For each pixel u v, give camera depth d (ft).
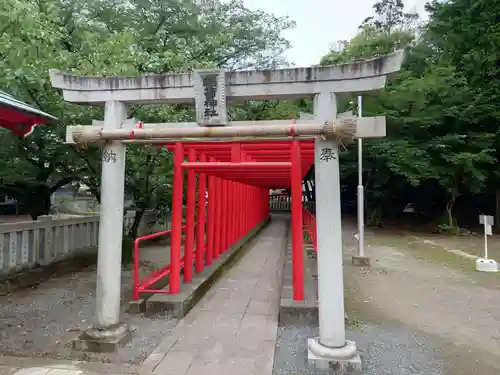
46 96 21.54
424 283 25.18
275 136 12.97
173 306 17.66
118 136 13.65
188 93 13.87
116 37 24.06
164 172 28.02
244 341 14.78
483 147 48.21
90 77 14.35
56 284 23.71
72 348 13.78
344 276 27.25
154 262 30.94
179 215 18.98
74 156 26.14
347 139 12.41
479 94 49.06
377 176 55.42
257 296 21.33
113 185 14.08
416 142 50.80
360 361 12.28
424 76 50.72
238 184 36.70
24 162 27.96
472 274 27.86
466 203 62.85
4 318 17.40
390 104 50.08
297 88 13.17
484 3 51.57
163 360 13.00
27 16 18.11
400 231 56.29
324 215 12.75
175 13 40.78
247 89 13.41
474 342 15.21
